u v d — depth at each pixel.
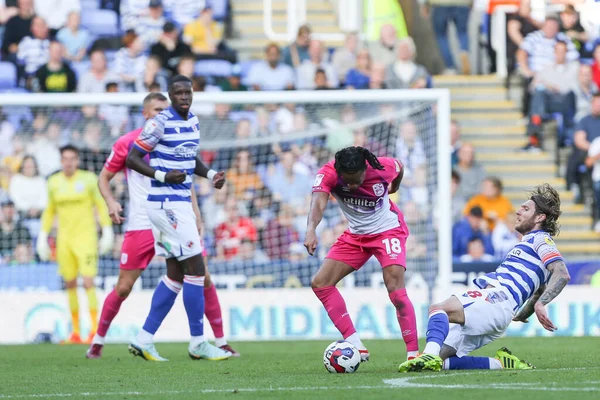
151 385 22.28
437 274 48.06
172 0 63.28
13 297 47.75
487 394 18.36
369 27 67.75
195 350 31.73
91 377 25.05
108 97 43.50
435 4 67.12
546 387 19.48
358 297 48.09
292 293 48.25
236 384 21.95
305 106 53.72
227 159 53.50
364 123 52.41
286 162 53.62
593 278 50.28
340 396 18.52
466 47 67.38
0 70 61.00
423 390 19.22
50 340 47.66
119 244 51.09
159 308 31.53
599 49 64.81
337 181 24.80
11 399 19.61
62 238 45.78
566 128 63.75
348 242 26.09
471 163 58.00
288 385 21.22
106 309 33.41
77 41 62.22
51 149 53.31
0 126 53.16
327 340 46.38
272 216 53.16
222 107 53.38
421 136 49.38
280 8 69.25
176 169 29.80
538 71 64.19
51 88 59.81
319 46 61.84
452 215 57.19
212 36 62.84
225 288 50.31
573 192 61.06
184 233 30.31
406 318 25.34
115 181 50.94
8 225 52.47
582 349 35.16
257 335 47.91
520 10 65.75
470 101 65.81
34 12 62.03
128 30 62.72
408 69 61.41
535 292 24.48
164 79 60.56
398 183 26.44
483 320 23.66
